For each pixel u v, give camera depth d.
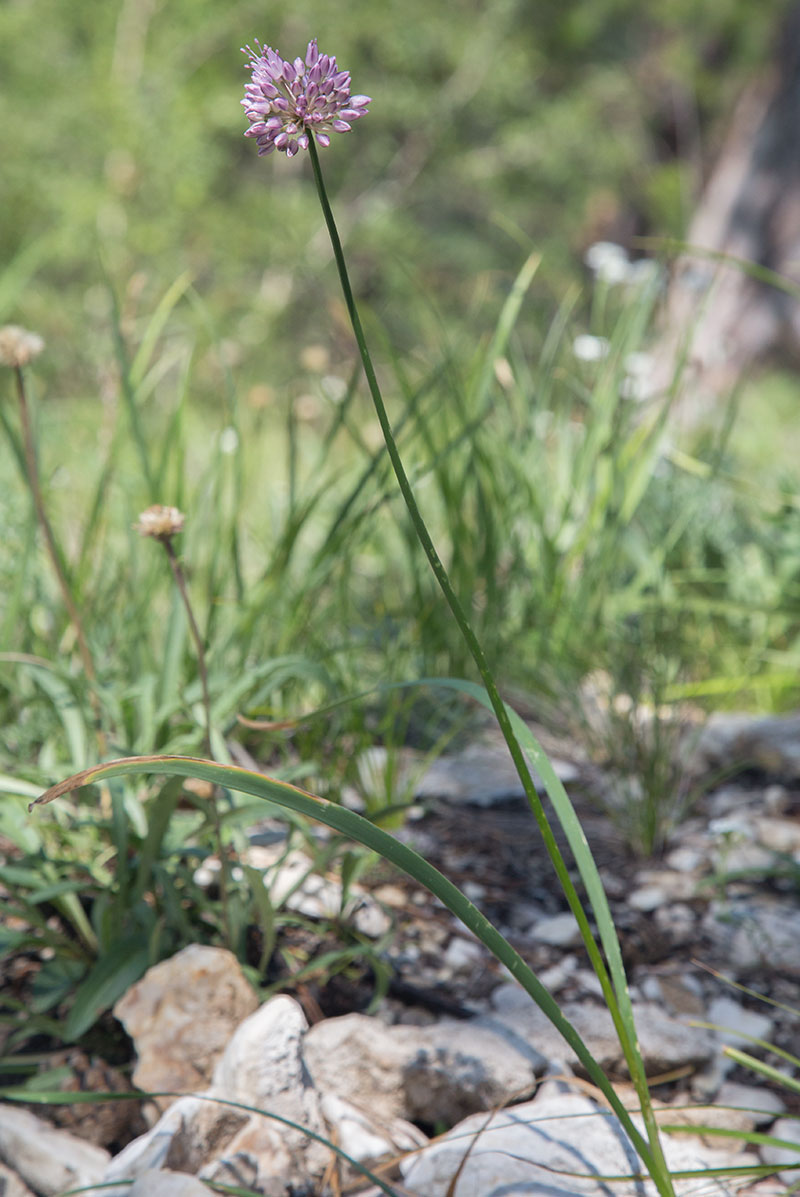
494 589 1.17
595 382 1.39
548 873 0.94
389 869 0.91
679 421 1.55
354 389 1.05
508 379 1.37
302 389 1.86
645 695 1.18
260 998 0.80
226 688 0.90
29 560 1.03
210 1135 0.74
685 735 1.18
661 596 1.22
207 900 0.82
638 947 0.87
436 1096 0.77
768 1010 0.84
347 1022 0.79
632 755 1.06
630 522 1.47
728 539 1.51
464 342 1.50
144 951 0.80
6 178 3.26
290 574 1.16
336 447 1.85
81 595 1.03
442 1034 0.79
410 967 0.84
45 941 0.80
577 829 0.68
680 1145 0.75
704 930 0.89
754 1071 0.81
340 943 0.85
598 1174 0.73
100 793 0.85
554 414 1.47
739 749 1.15
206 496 1.16
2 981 0.82
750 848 0.98
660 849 0.99
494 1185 0.72
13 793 0.80
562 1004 0.83
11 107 3.30
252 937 0.84
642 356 1.81
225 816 0.80
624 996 0.67
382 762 1.07
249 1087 0.74
